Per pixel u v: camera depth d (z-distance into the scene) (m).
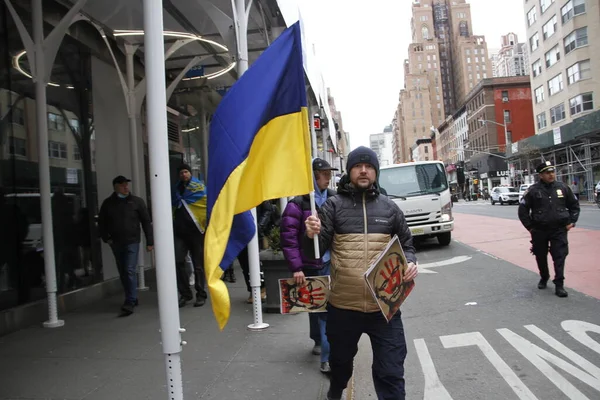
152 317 6.60
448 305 7.14
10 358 4.92
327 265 4.49
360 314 3.10
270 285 6.71
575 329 5.58
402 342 3.16
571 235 14.69
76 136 8.12
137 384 4.19
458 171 16.39
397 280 3.05
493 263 10.71
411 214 13.83
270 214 7.82
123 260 6.83
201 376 4.36
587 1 42.03
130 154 9.06
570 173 40.50
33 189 6.85
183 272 7.39
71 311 7.11
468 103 85.56
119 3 7.16
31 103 6.98
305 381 4.19
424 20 196.38
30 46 6.12
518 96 74.25
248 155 3.24
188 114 13.77
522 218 7.57
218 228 3.13
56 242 7.29
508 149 56.78
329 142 19.59
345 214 3.18
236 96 3.33
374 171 3.21
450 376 4.44
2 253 6.16
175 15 7.50
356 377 4.53
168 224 3.13
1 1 6.51
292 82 3.41
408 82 176.62
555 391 4.00
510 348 5.07
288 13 7.91
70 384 4.20
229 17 6.60
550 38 47.84
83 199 8.15
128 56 9.00
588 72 42.44
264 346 5.20
